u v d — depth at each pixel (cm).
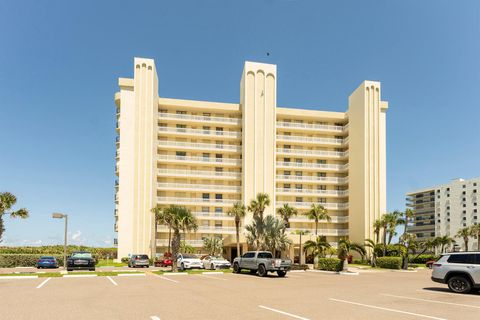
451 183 14388
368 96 6819
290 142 7281
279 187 7269
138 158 6294
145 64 6506
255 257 3191
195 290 1897
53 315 1173
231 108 7144
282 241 4388
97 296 1633
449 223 14238
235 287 2080
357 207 6781
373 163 6675
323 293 1816
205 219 6838
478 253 1842
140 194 6225
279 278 2911
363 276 3388
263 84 7000
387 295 1745
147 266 4784
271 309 1296
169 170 6856
